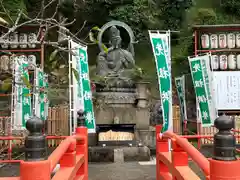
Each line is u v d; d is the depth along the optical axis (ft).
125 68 40.81
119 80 36.88
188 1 59.72
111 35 41.75
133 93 36.60
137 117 34.81
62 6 56.08
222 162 7.14
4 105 42.52
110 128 33.99
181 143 11.92
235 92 36.06
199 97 31.53
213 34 37.91
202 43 38.11
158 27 59.52
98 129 33.65
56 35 52.90
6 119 33.94
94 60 58.39
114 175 24.11
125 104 35.73
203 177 22.35
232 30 37.96
